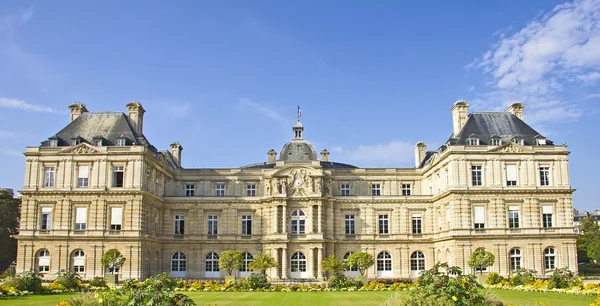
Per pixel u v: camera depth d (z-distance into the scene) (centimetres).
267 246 8662
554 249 7881
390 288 6431
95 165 7888
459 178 7925
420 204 9000
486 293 3167
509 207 7938
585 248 12700
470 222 7838
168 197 8894
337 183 9594
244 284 6306
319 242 8544
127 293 2967
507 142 8044
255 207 8944
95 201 7800
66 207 7806
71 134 8331
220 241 8831
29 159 7956
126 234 7694
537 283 6081
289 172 8844
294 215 8781
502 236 7788
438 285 2920
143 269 7806
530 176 7988
